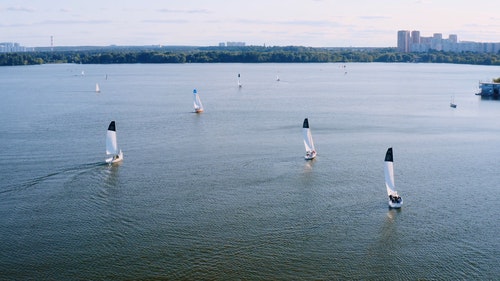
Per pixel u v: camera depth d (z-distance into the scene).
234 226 77.06
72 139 130.12
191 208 83.69
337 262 67.31
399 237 73.94
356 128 150.38
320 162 110.25
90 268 65.62
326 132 143.50
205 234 74.38
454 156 116.06
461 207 84.56
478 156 116.00
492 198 88.44
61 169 103.31
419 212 82.50
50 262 66.94
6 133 137.50
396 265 66.75
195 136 136.38
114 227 76.62
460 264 67.00
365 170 104.44
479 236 74.25
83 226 76.94
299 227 76.88
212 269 65.50
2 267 65.75
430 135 140.38
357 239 73.38
